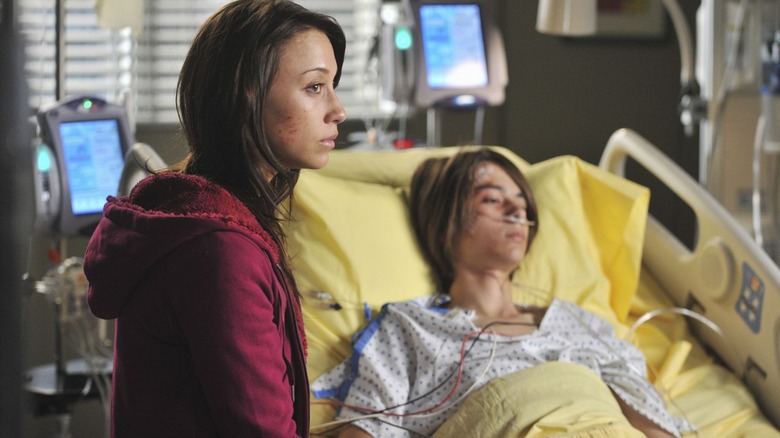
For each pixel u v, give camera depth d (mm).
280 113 1292
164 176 1313
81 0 3594
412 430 2176
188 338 1229
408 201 2664
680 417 2271
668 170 2740
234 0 1328
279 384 1264
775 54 3195
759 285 2477
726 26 3252
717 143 3340
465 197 2482
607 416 2051
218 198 1273
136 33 2961
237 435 1229
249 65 1260
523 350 2299
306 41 1300
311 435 2215
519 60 4133
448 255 2514
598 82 4211
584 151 4227
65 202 2684
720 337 2656
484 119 4117
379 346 2322
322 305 2428
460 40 3549
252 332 1229
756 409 2445
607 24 4199
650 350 2635
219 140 1281
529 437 1976
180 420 1253
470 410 2092
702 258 2654
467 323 2311
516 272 2645
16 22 789
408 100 3518
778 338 2432
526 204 2545
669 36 4258
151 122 3727
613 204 2768
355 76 3969
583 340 2402
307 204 2520
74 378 2758
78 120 2727
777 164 3373
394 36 3482
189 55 1312
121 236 1265
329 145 1342
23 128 780
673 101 4273
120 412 1289
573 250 2709
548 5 3184
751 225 3365
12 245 772
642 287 2854
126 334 1280
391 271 2502
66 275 2727
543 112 4172
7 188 768
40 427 3268
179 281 1230
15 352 792
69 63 3590
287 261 1405
